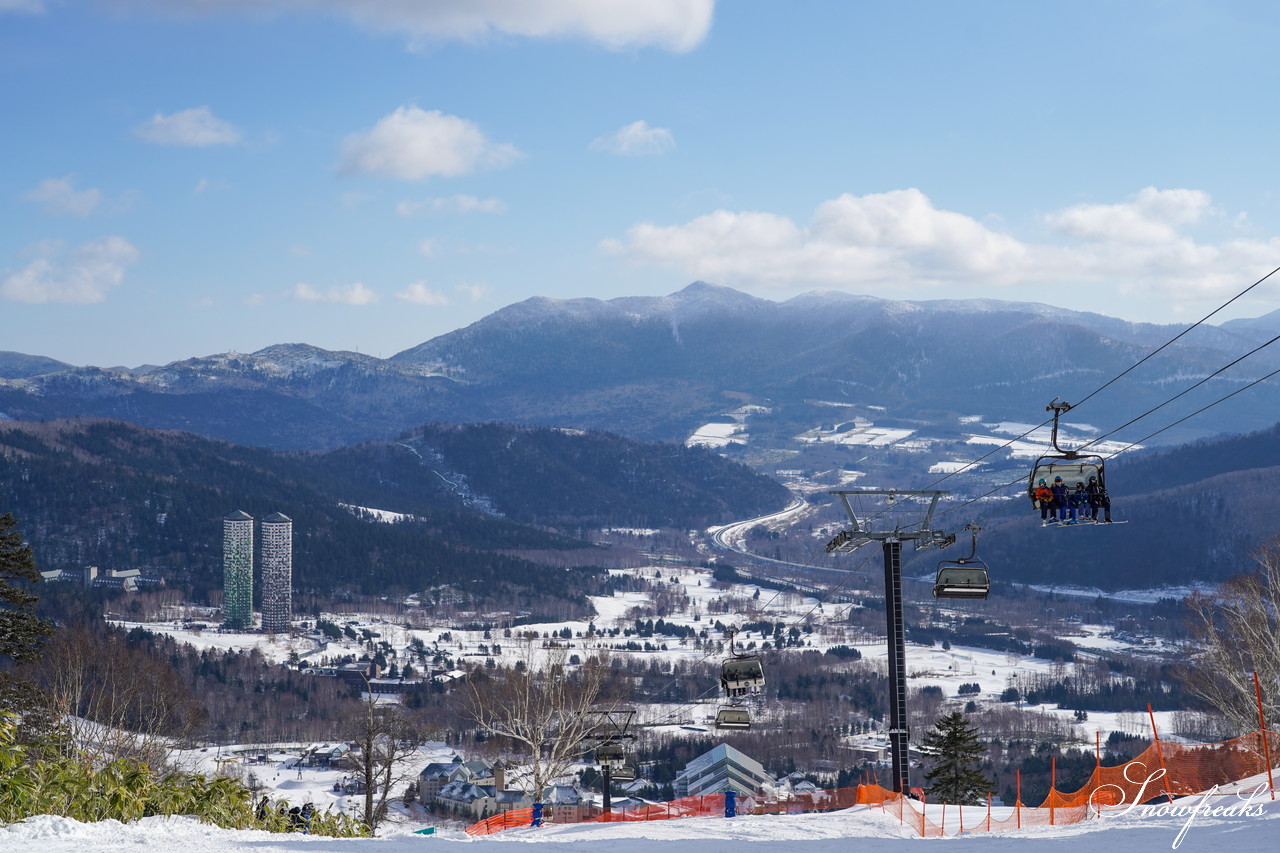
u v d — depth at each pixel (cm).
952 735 5766
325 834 2055
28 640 3944
